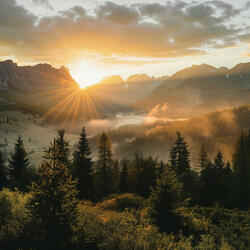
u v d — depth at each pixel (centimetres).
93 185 3284
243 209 2692
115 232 1015
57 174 945
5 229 933
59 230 884
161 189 1628
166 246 980
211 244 1128
